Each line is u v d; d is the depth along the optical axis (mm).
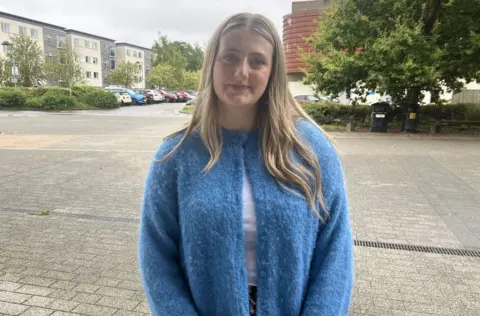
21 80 39969
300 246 1286
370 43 13805
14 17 53688
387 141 12328
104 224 4777
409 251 4016
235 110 1382
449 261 3783
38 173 7613
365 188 6488
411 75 12875
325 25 15703
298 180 1292
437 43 13562
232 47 1302
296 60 27109
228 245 1247
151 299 1362
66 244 4152
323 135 1453
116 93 36250
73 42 63562
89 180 7055
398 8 13750
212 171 1302
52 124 18328
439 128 14461
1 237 4332
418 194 6125
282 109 1358
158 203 1362
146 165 8484
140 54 81562
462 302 3066
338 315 1335
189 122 1411
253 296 1308
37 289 3225
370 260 3811
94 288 3252
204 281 1286
